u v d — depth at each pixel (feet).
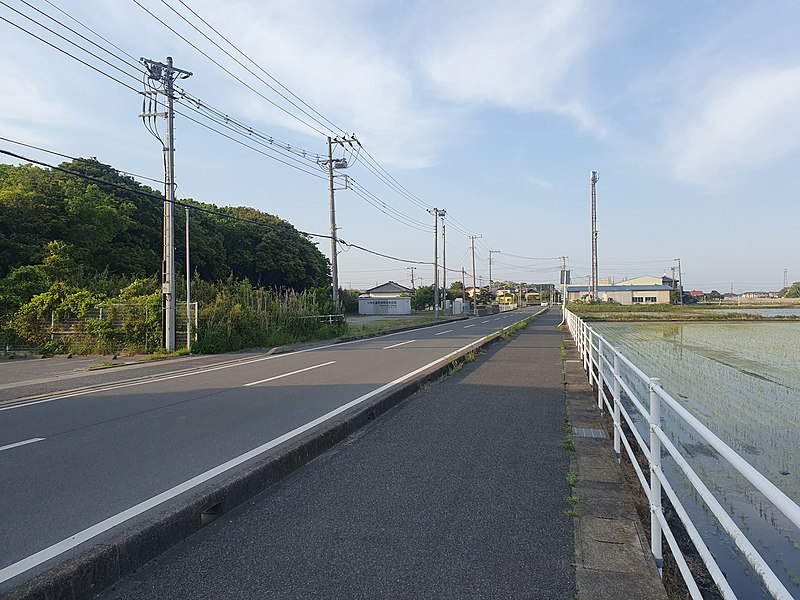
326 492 14.66
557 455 17.88
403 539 11.64
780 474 19.88
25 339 63.77
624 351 63.21
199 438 20.36
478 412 24.80
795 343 75.92
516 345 62.54
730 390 37.60
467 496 14.17
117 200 106.93
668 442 10.46
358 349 61.52
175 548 11.50
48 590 9.07
